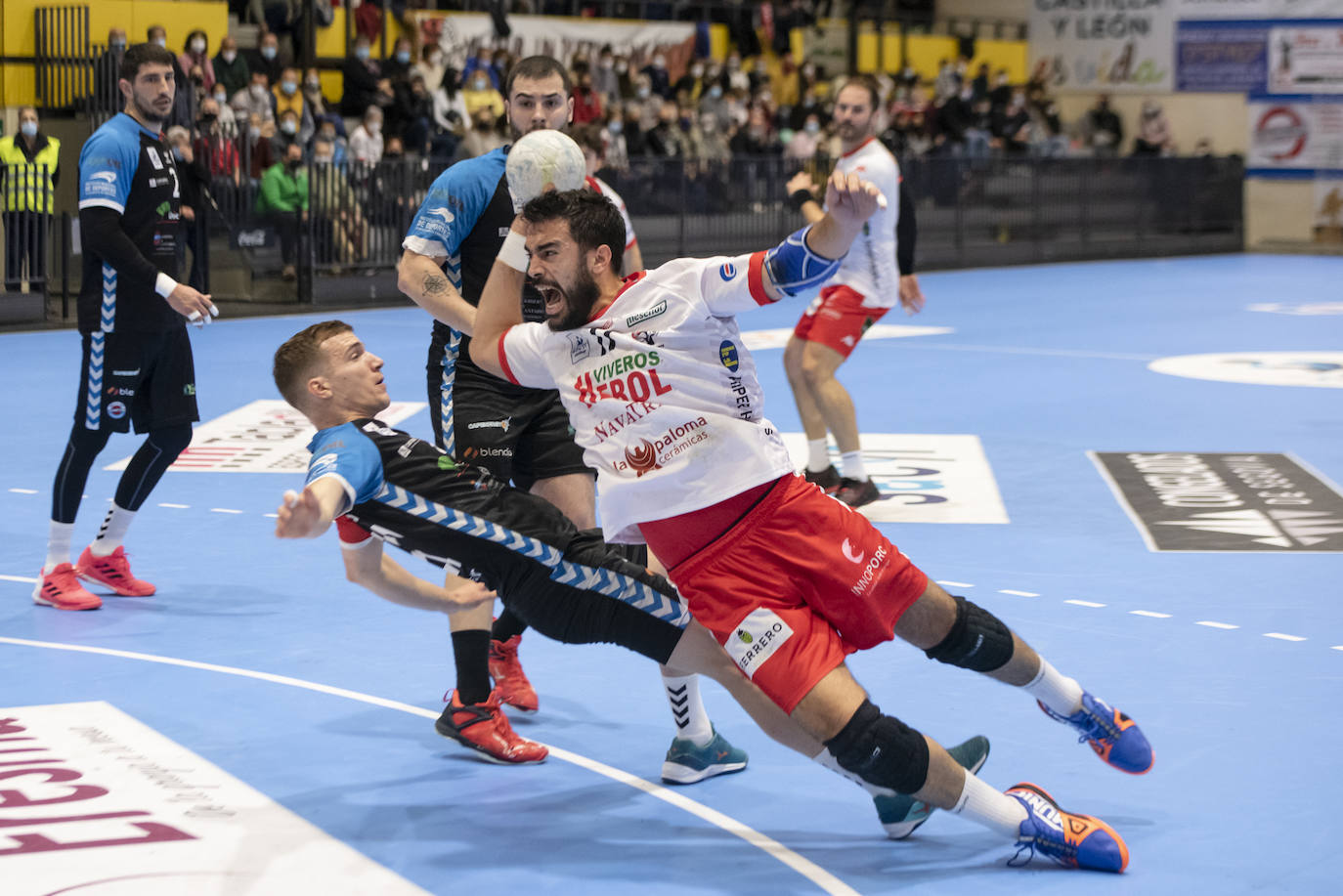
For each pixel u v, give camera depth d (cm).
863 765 356
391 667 551
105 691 519
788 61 2797
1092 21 3266
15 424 1064
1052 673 403
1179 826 403
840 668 360
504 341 394
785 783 442
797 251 349
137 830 397
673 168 2173
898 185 819
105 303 614
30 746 462
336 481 380
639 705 511
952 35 3222
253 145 1844
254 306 1816
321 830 400
